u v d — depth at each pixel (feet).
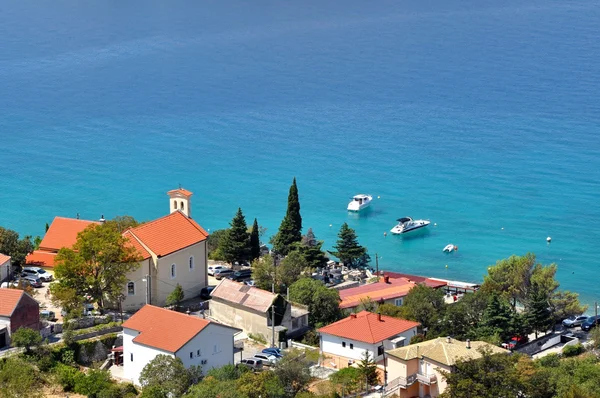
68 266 445.37
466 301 463.83
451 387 313.53
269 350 412.16
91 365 407.03
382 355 400.06
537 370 338.75
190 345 378.94
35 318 409.69
